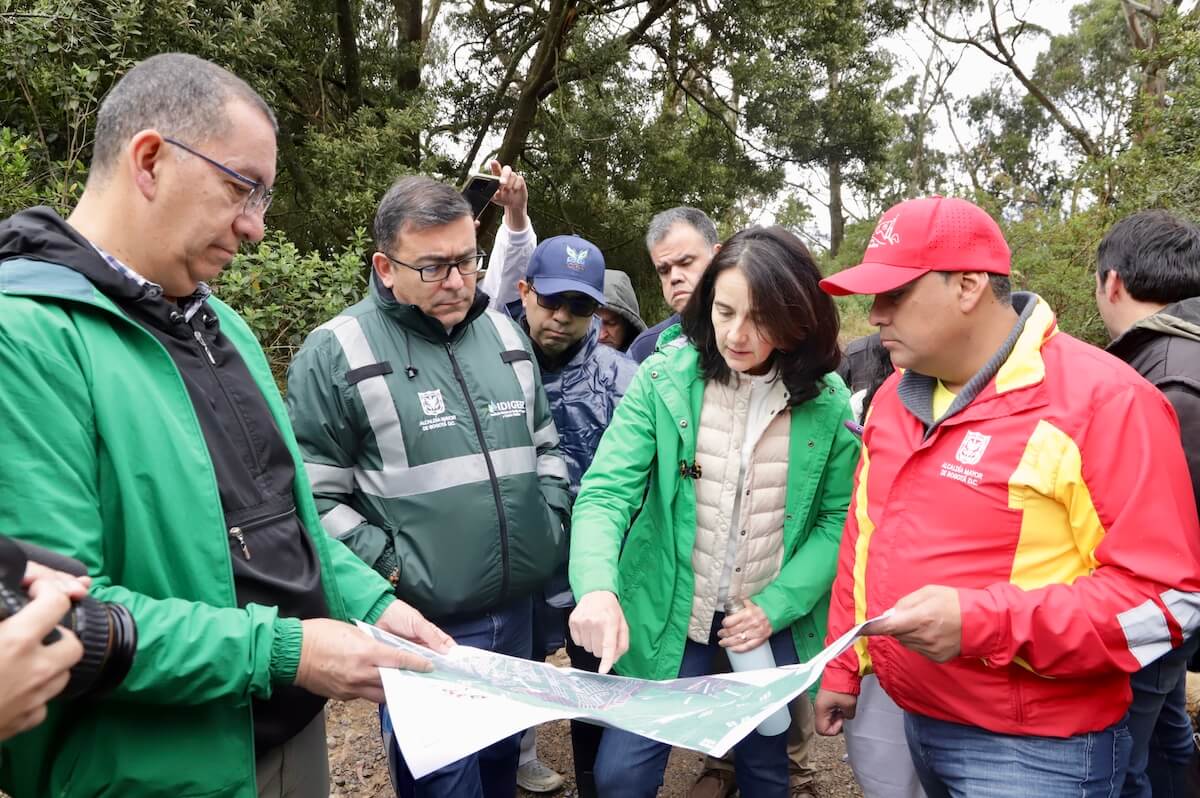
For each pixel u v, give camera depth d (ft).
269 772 4.98
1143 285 6.89
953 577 5.08
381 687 4.43
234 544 4.52
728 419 6.68
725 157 46.47
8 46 15.52
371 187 30.99
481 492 6.96
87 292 4.02
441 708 4.20
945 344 5.18
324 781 5.52
